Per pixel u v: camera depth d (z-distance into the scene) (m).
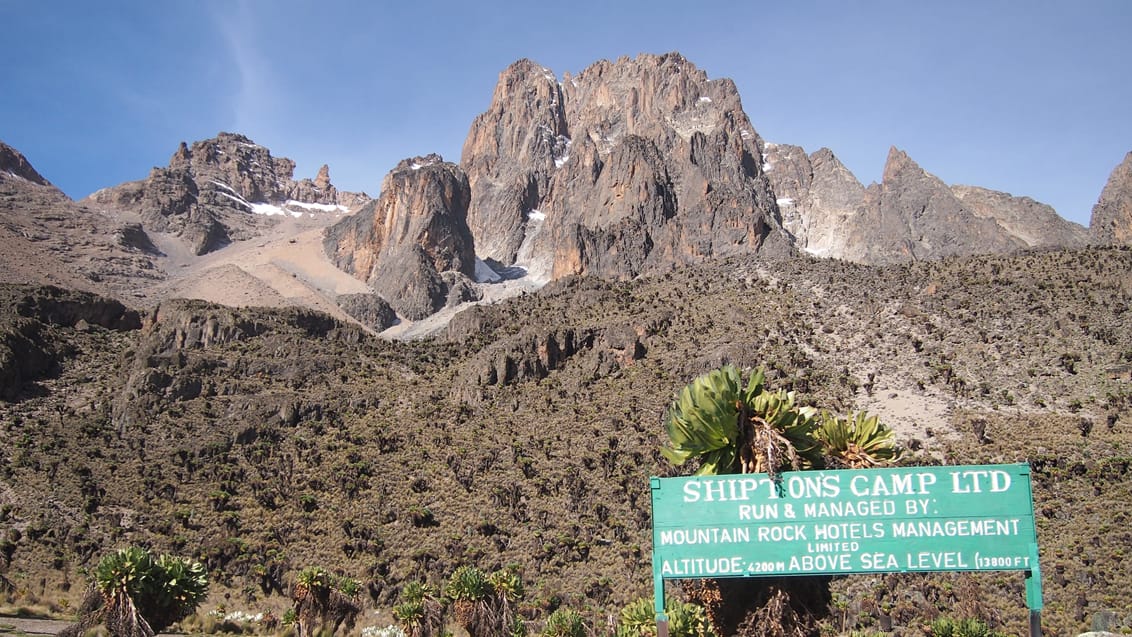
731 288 150.88
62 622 43.12
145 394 117.31
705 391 20.88
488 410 118.38
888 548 18.17
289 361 134.62
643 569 79.19
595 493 93.75
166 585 34.72
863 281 145.12
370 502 95.94
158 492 94.88
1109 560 72.75
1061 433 94.62
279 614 65.06
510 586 52.69
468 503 94.81
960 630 43.50
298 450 107.75
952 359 115.12
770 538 18.44
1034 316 120.56
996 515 18.08
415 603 55.84
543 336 130.50
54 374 129.00
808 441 21.00
